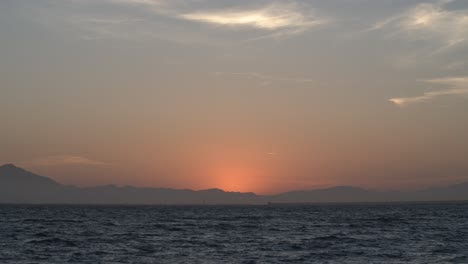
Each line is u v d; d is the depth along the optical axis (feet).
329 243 262.47
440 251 229.86
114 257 209.36
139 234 313.12
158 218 559.79
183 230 352.28
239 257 211.20
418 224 419.33
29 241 260.01
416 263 197.06
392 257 212.43
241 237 297.74
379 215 655.35
